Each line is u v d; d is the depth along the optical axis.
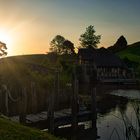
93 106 32.72
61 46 155.38
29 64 52.00
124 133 27.94
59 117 30.34
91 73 92.38
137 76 102.50
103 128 30.91
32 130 17.41
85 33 163.38
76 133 29.84
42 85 41.97
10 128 16.83
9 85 38.84
